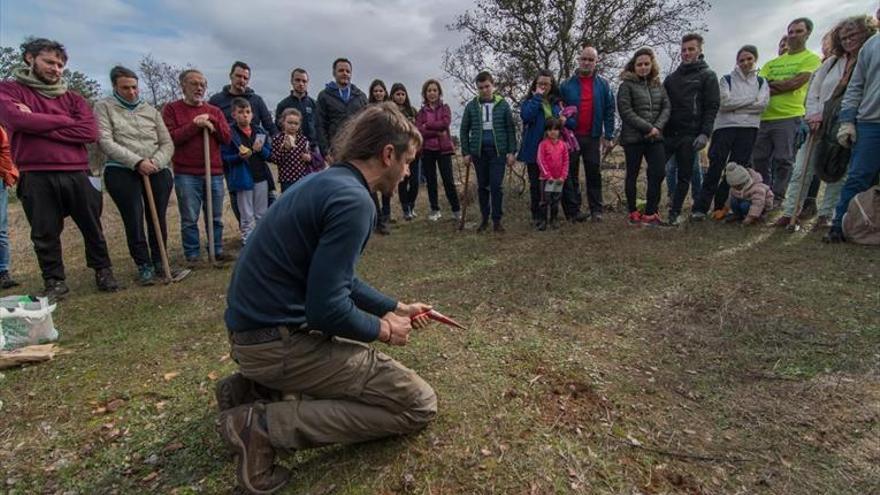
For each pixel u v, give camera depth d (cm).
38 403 252
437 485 181
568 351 279
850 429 206
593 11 866
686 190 557
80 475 199
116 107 427
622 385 243
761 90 534
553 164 563
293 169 559
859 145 439
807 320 307
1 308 314
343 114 594
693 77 526
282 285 170
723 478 182
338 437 186
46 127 376
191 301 396
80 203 407
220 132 493
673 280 388
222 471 197
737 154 552
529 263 450
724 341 288
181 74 473
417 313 216
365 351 189
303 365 174
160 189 458
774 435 205
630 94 542
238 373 195
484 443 201
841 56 479
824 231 503
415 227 665
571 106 572
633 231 546
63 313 379
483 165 590
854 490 175
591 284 388
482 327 314
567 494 175
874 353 264
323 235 162
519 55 909
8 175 419
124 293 424
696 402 230
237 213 566
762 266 407
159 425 229
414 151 184
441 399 231
